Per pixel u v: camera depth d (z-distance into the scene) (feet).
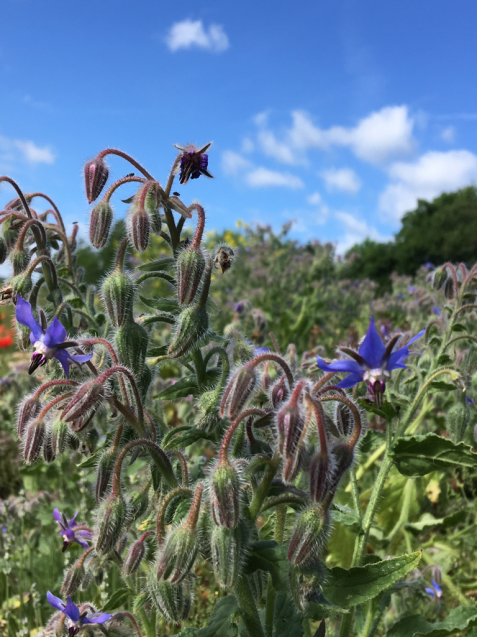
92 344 0.44
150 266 0.48
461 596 0.72
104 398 0.38
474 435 0.68
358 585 0.38
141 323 0.48
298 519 0.33
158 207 0.46
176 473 0.47
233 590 0.37
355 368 0.35
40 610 0.73
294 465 0.32
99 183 0.49
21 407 0.43
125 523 0.39
